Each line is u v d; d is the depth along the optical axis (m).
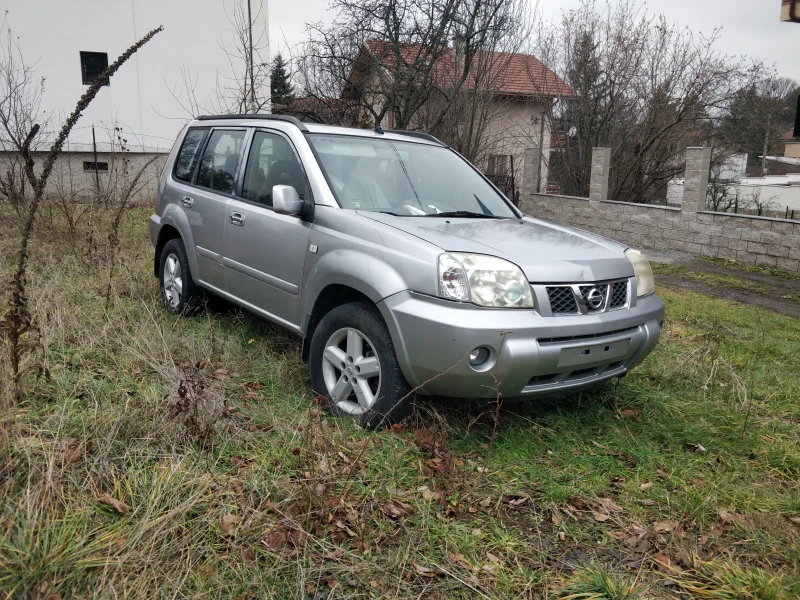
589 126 16.03
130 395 3.61
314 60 12.35
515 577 2.46
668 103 14.99
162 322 5.02
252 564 2.33
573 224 14.46
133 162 16.67
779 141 17.25
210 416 3.31
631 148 15.60
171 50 16.73
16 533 2.21
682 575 2.54
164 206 5.79
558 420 3.86
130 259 6.93
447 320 3.14
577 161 16.55
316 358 3.86
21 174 10.22
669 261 11.14
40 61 15.49
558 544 2.72
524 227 4.11
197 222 5.18
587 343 3.39
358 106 12.84
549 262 3.41
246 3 17.12
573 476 3.26
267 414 3.58
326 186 4.01
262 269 4.40
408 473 3.12
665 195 16.58
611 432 3.79
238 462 3.01
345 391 3.70
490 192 4.86
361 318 3.54
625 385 4.50
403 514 2.78
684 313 7.07
